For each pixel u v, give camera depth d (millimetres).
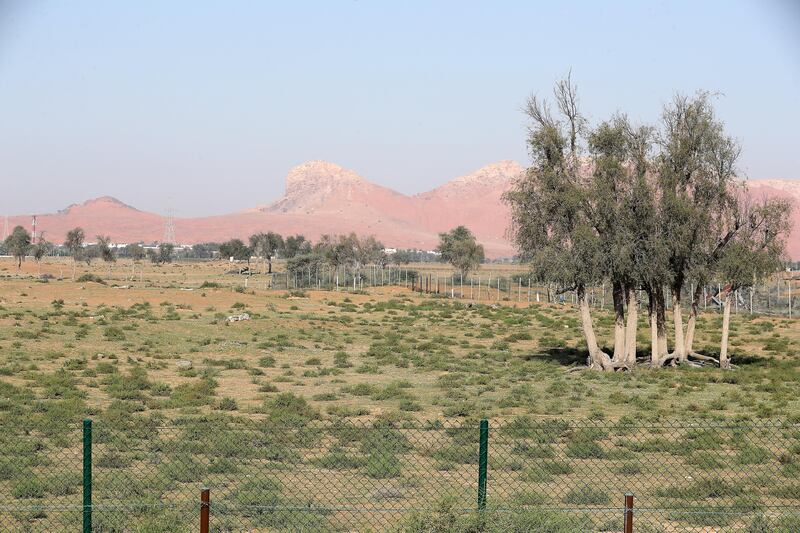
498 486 20453
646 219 48562
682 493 19688
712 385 45344
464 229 162750
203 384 39844
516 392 40500
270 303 93500
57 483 19484
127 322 70812
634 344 51625
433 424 28938
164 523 15945
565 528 15648
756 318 86250
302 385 43594
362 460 22500
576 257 48000
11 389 36812
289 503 18125
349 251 148625
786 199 49906
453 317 89688
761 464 23812
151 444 24578
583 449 24922
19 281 108938
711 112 50031
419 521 15547
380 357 56812
